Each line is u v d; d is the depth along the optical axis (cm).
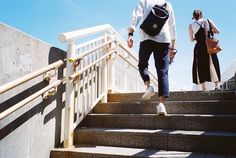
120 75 516
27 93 248
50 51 287
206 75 399
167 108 333
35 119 259
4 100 221
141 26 300
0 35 217
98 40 385
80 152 264
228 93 340
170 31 319
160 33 303
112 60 440
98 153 255
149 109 344
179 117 299
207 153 252
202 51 407
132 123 321
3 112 197
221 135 251
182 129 295
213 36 410
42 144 267
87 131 305
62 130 307
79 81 333
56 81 275
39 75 247
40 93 242
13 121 230
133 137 283
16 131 233
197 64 411
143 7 313
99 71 402
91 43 362
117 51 457
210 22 414
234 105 306
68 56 303
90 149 275
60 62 283
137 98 391
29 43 253
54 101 294
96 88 378
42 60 272
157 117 309
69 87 304
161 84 298
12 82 207
